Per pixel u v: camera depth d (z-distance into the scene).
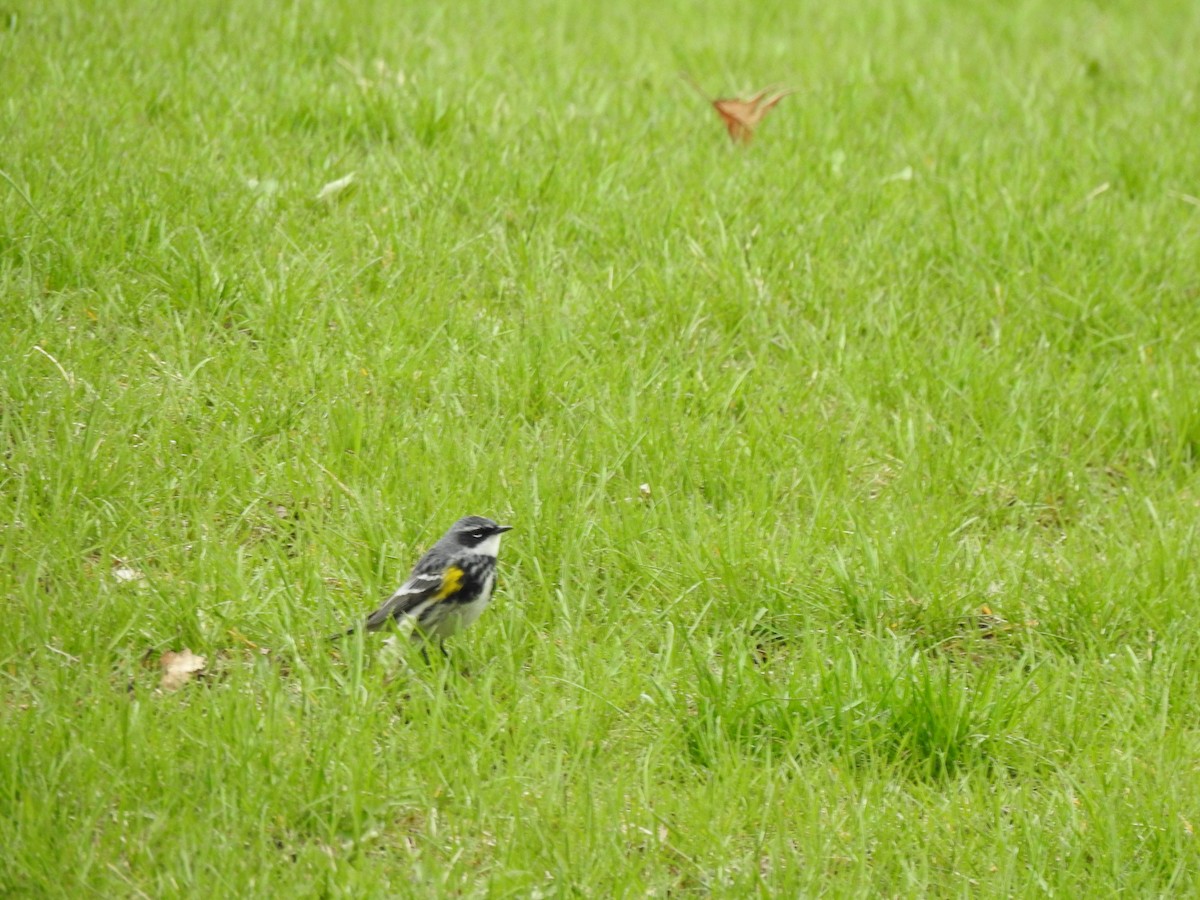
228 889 7.33
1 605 9.04
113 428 10.77
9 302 11.71
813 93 18.17
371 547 10.04
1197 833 8.48
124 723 8.11
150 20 17.33
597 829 8.06
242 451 10.74
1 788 7.71
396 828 8.09
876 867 8.12
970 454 11.98
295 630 9.36
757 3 22.97
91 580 9.45
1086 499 11.80
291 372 11.64
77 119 14.33
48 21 16.78
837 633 10.02
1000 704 9.13
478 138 15.45
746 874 7.95
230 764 8.08
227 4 18.34
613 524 10.55
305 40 17.45
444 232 13.64
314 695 8.80
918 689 9.04
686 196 14.78
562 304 12.99
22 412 10.67
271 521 10.33
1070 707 9.41
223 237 13.02
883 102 18.20
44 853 7.38
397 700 8.88
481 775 8.41
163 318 11.93
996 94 18.73
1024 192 15.77
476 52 18.20
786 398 12.27
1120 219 15.53
